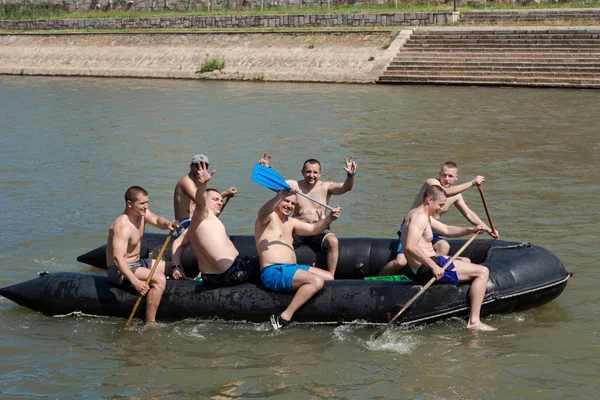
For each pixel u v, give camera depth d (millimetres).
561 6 36875
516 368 7914
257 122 22469
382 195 14258
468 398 7359
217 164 17094
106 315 9195
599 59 28656
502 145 18688
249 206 13758
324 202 10117
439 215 10148
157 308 9047
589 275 10297
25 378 7844
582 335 8625
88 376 7871
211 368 7996
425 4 39656
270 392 7512
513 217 12875
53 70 38219
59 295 9258
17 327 9047
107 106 26344
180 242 9625
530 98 25984
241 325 8914
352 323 8812
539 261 9234
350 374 7836
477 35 32094
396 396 7414
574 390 7496
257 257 9266
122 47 37969
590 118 21953
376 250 10008
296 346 8438
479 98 26297
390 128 21203
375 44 33000
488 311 8922
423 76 30500
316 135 20344
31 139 20469
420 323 8766
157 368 8016
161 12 44344
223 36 36062
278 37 34875
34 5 48000
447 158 17391
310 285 8773
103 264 10734
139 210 9055
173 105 26266
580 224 12438
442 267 8797
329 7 41125
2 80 35938
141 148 19016
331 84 31453
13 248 11680
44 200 14336
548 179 15391
